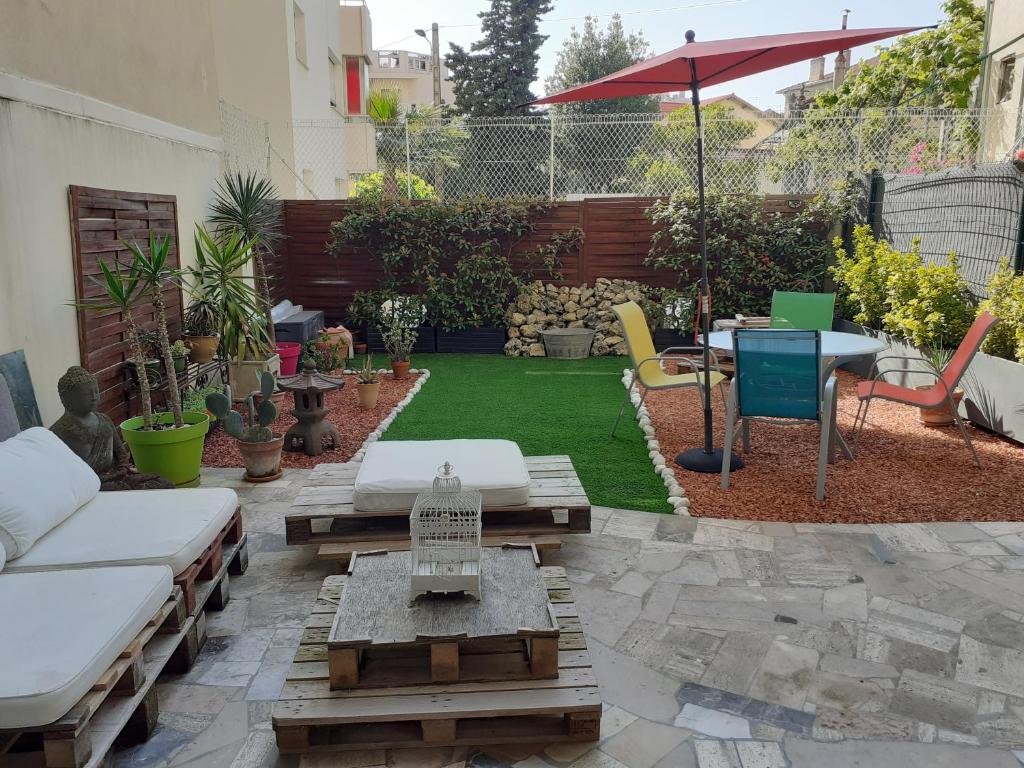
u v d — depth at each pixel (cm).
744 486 480
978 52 1248
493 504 375
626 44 2361
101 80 533
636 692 267
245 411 676
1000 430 571
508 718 249
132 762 233
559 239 1007
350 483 422
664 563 370
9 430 363
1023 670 279
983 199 670
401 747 238
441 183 1265
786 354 449
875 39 414
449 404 720
